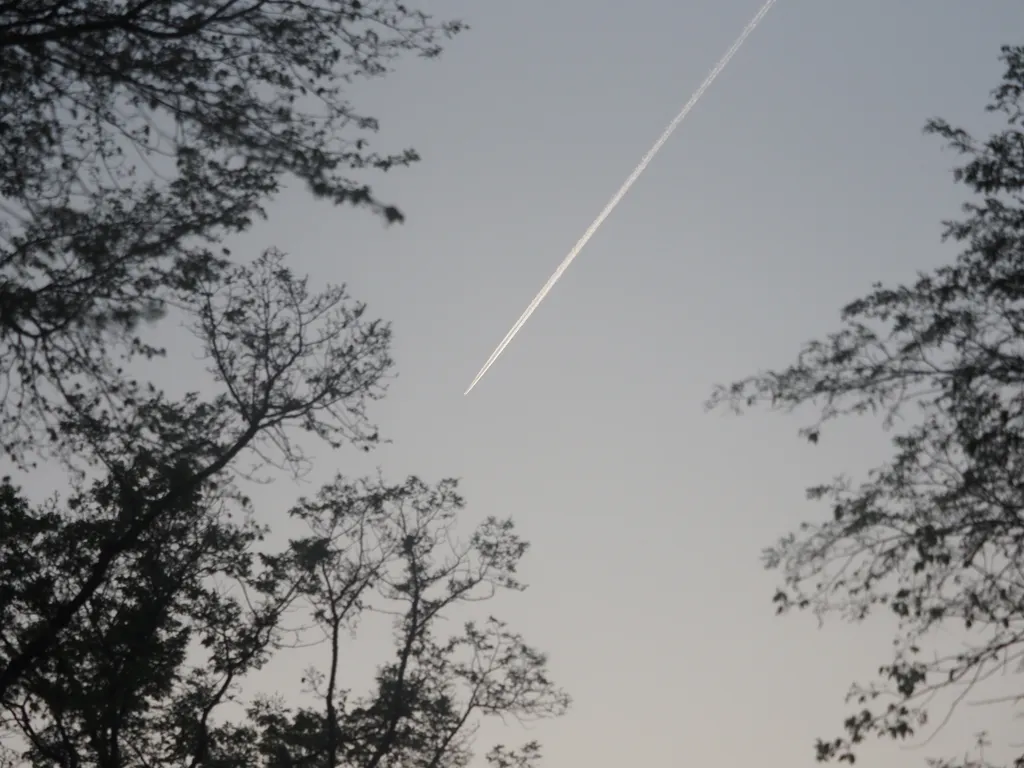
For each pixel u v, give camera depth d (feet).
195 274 50.90
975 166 53.98
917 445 52.06
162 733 87.35
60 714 79.10
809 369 54.24
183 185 50.60
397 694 99.96
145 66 46.88
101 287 49.08
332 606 96.58
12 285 47.32
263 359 79.15
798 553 52.49
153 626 82.48
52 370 49.16
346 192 48.75
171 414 67.67
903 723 49.14
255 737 91.66
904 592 50.55
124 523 78.18
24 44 45.62
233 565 87.04
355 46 49.08
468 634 104.06
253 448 76.38
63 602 78.43
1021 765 48.26
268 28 47.93
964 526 50.47
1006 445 50.37
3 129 47.65
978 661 49.34
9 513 74.95
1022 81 54.65
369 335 81.05
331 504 98.12
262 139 48.52
